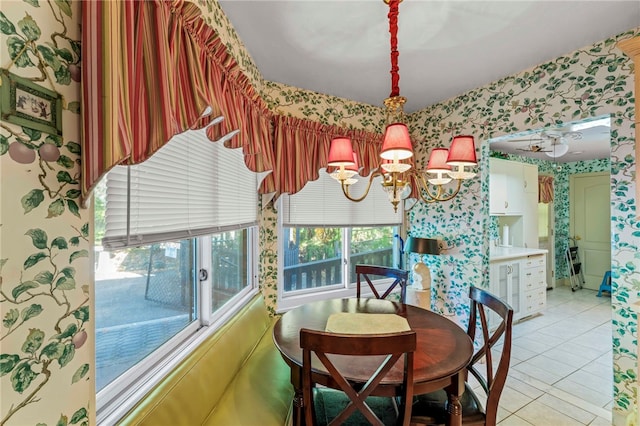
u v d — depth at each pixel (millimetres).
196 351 1479
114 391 1098
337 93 2844
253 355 1915
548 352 2910
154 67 968
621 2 1602
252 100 1912
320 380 1223
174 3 1081
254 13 1692
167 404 1119
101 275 1111
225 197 1894
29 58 688
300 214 2881
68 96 783
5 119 635
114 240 989
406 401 1061
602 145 4125
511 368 2604
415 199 3277
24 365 675
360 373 1173
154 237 1181
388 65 2291
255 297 2396
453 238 2963
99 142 790
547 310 4188
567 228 5562
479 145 2703
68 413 781
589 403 2111
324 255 3139
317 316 1802
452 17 1713
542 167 5359
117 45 831
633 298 1799
